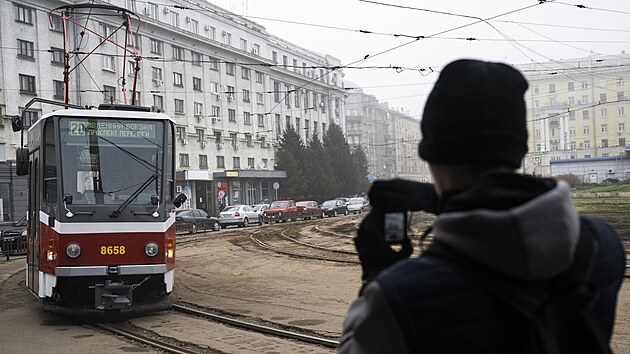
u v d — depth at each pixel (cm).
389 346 121
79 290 961
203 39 5459
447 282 120
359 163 8112
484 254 117
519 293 118
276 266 1611
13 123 1088
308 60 7494
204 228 3375
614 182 6450
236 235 2853
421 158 142
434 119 133
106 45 4503
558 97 9988
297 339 776
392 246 148
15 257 2361
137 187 974
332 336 779
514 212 114
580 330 125
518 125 131
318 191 6619
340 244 2173
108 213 940
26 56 3938
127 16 1401
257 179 6275
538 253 114
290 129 6525
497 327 118
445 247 126
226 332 833
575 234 119
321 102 7706
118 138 988
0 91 3753
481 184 123
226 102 5856
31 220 1075
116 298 901
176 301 1104
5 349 766
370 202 150
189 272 1562
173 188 1023
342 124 8175
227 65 5900
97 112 986
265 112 6488
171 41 5184
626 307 876
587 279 126
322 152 6788
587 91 9794
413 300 118
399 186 148
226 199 5769
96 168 963
